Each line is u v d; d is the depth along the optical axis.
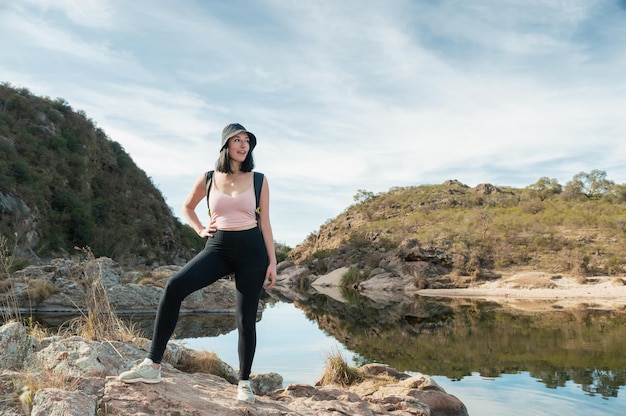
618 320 18.02
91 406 2.91
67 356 3.72
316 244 97.69
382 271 50.81
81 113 70.75
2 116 56.31
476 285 42.72
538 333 14.41
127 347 4.52
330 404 4.50
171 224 76.62
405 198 101.25
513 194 99.00
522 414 6.17
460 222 65.00
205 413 3.08
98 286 5.74
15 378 3.28
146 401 3.05
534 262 46.44
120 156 75.31
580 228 54.50
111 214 64.62
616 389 7.48
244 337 3.48
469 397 7.02
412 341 12.90
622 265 41.38
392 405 5.30
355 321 18.42
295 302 29.59
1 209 42.03
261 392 5.76
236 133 3.28
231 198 3.31
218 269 3.35
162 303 3.24
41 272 18.91
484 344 12.36
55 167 57.69
